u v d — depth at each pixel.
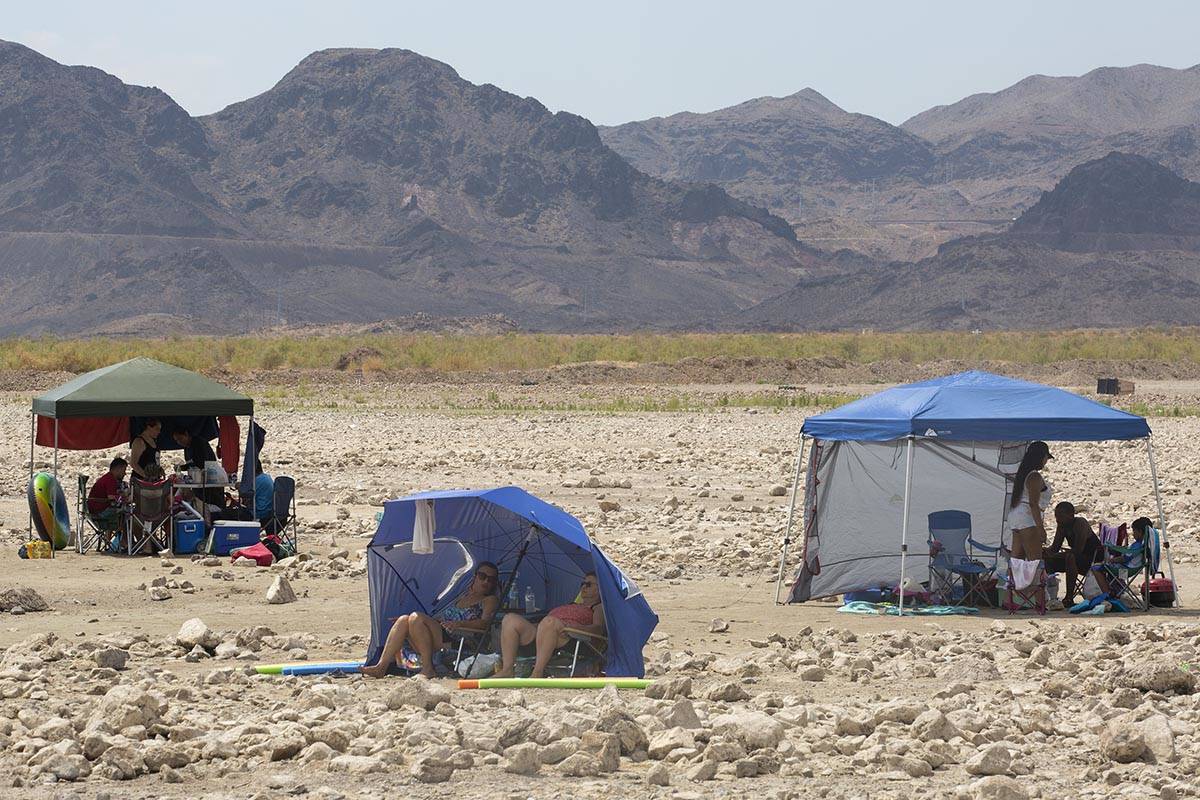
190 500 41.94
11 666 23.84
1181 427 95.75
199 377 41.88
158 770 17.30
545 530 24.02
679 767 17.61
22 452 72.44
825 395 136.50
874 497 35.22
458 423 97.44
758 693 22.83
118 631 28.47
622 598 23.67
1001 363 179.25
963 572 33.97
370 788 16.39
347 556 40.41
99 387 40.66
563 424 97.62
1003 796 15.52
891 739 18.72
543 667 23.31
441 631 24.16
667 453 74.44
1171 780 16.80
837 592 34.56
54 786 16.44
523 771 17.16
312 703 21.30
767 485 60.53
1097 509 51.69
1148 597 33.62
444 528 24.64
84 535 44.12
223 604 32.41
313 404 119.56
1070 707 21.58
